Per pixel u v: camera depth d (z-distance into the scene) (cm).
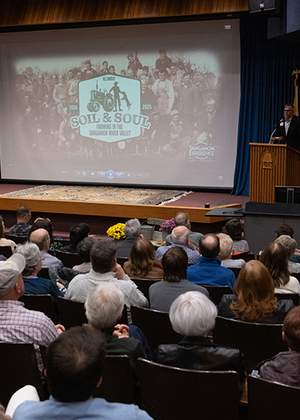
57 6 1014
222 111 976
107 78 1040
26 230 601
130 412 121
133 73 1020
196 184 1018
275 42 916
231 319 249
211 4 905
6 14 1051
